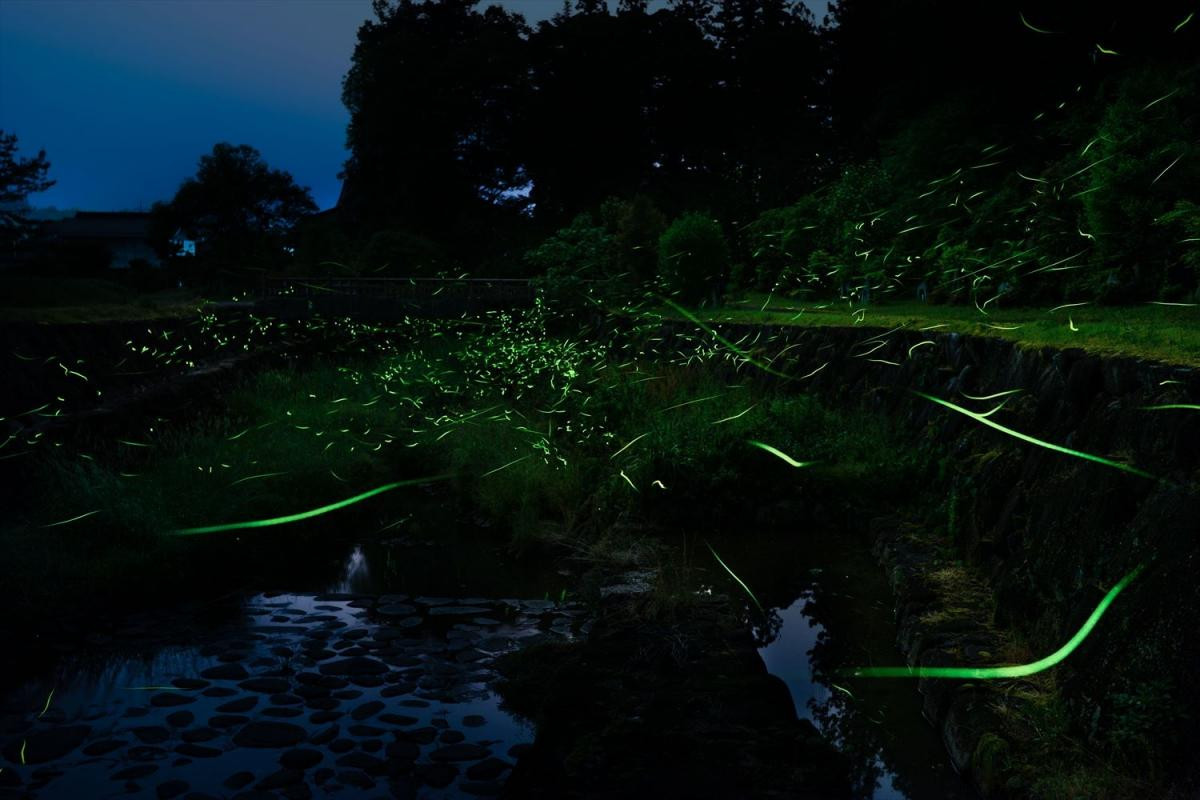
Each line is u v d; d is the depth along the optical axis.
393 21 45.75
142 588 6.48
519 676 4.92
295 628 5.76
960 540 6.23
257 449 9.90
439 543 8.06
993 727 3.71
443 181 41.22
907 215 14.35
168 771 3.84
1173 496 3.47
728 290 17.66
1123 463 4.02
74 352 10.22
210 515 7.66
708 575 6.67
